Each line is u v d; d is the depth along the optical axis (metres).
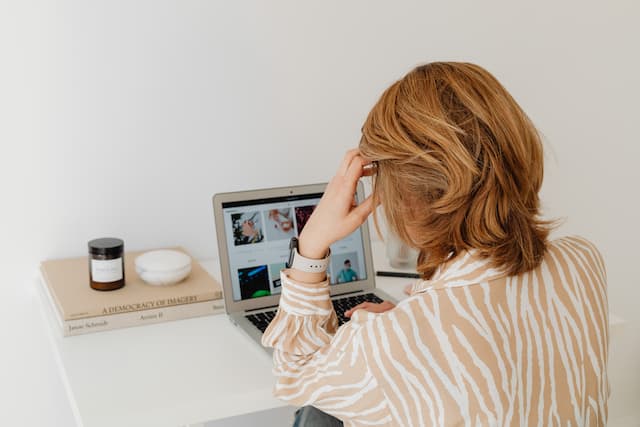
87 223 1.73
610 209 2.40
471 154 0.89
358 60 1.94
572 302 0.94
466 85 0.91
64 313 1.36
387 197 0.94
